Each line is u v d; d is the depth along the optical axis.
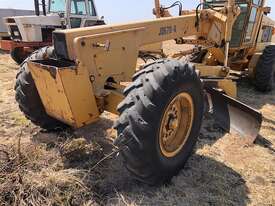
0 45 10.23
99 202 2.84
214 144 4.14
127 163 2.84
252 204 3.00
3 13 12.56
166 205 2.88
